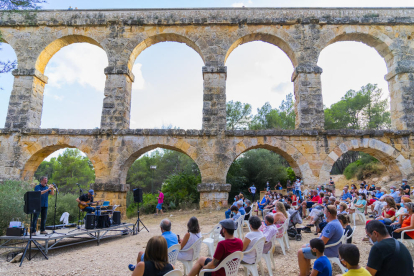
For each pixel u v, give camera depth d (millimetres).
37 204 9562
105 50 21516
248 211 13977
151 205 29562
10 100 20875
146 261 4648
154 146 20625
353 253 4297
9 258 10211
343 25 21250
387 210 10469
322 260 5152
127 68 21156
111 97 20828
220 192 19547
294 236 11133
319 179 19203
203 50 21391
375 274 4551
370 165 32281
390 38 21062
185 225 16578
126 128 21141
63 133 20062
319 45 21109
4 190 15281
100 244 12078
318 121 20125
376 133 19453
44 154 21234
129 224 14078
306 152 19578
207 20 21438
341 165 47969
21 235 10305
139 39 21594
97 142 20078
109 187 19266
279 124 40250
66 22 21672
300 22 21281
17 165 19812
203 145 19922
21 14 21922
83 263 8898
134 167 45688
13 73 21141
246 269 6844
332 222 7098
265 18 21312
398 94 20641
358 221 14734
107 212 13539
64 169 44781
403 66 20547
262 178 34562
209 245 8711
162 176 44656
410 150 19484
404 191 14195
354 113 42938
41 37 21781
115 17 21891
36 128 20109
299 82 20672
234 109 41031
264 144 19719
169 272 4551
